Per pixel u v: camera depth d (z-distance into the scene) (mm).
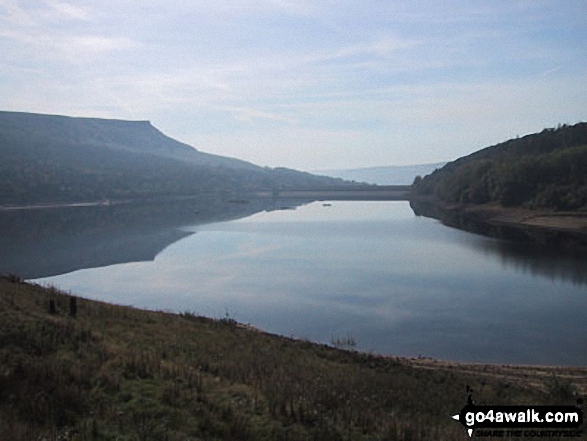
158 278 53375
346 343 31625
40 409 9922
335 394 13508
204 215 139125
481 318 37125
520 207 109625
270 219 125062
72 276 54812
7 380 10906
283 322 36594
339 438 10305
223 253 70188
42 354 13203
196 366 14758
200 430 9977
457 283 48812
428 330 34344
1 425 8867
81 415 10125
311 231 96500
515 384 20219
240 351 18891
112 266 60844
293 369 16625
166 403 11094
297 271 56312
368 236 87438
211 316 38031
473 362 28156
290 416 11133
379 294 44875
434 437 10977
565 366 27266
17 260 65188
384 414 12383
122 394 11336
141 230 100250
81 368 12305
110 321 20031
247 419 10781
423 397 15383
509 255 64062
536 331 33906
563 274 51875
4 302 17953
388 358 25344
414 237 84938
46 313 18531
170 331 20547
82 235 92062
